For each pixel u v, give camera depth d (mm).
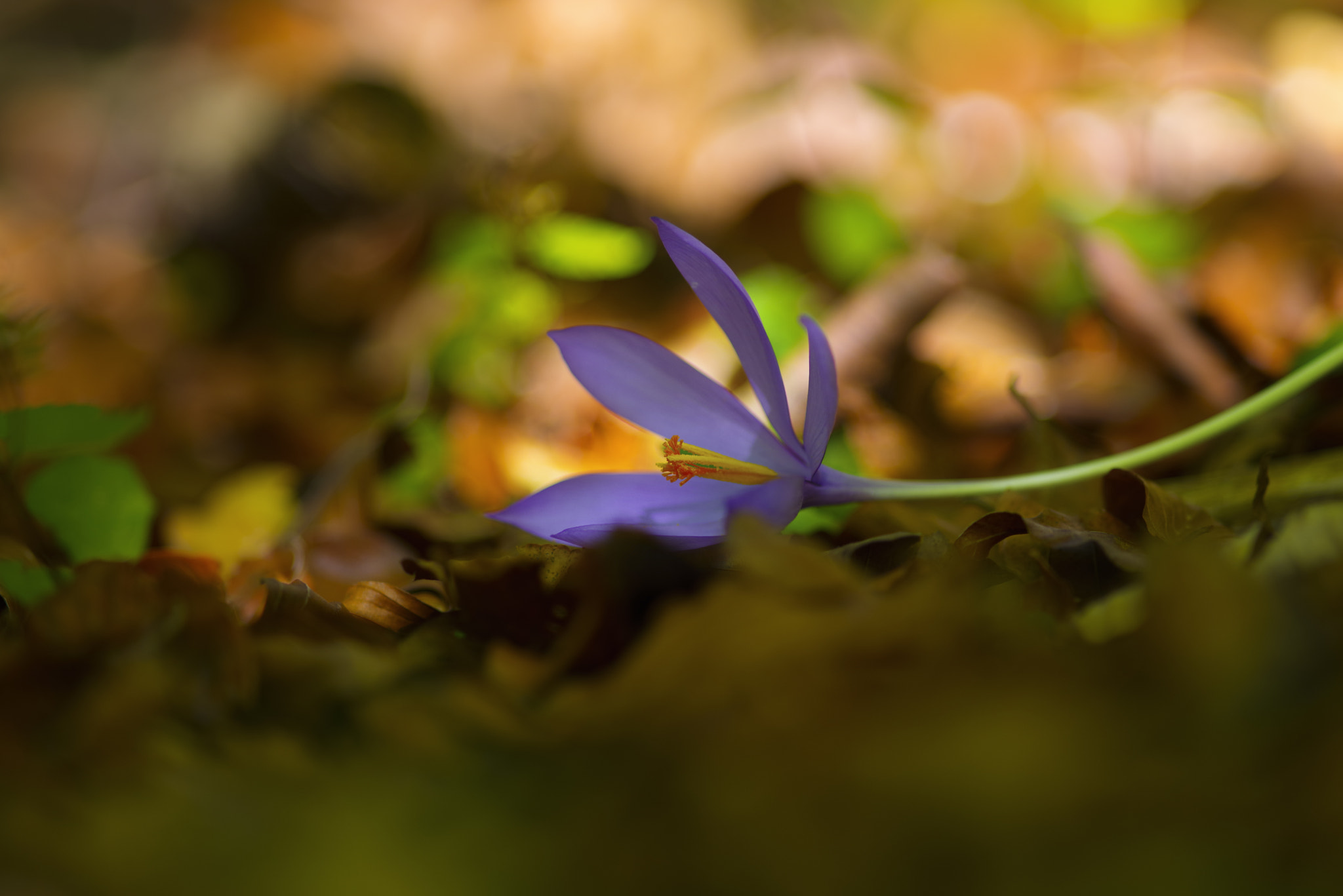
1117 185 1036
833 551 466
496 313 671
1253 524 447
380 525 561
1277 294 745
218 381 901
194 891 407
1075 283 704
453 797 408
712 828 405
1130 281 647
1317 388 548
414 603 463
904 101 1001
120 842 407
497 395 661
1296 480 498
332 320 1014
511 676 423
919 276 719
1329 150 1017
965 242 863
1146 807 400
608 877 405
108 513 495
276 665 426
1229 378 619
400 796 409
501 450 613
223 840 407
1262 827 399
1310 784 399
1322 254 792
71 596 435
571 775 410
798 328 629
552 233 680
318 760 414
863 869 402
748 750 407
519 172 791
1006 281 791
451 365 663
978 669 414
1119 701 409
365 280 1015
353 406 827
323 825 407
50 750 417
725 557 466
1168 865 399
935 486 487
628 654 427
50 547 490
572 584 444
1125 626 430
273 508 603
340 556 537
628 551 429
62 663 428
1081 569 446
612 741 413
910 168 1021
